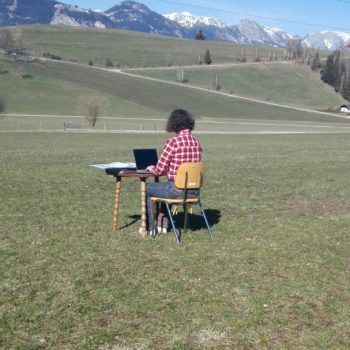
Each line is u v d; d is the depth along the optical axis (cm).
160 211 679
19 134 3772
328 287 494
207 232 689
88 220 747
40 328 399
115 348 375
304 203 948
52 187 1057
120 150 2206
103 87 9262
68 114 7081
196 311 434
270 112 9006
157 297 459
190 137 638
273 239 662
